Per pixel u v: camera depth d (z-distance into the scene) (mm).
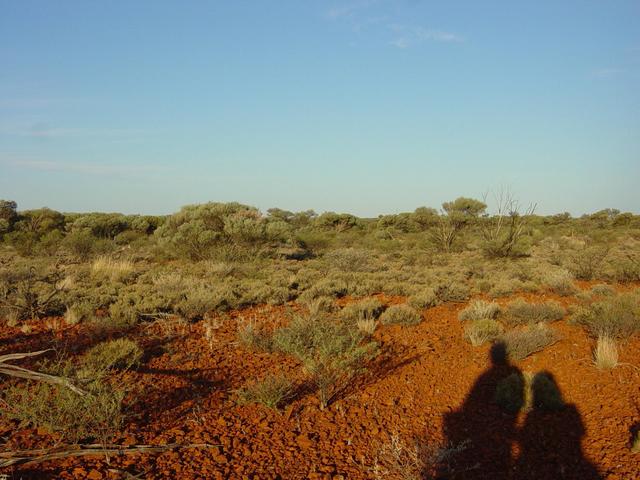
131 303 11633
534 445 5223
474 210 42344
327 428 5465
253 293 13242
